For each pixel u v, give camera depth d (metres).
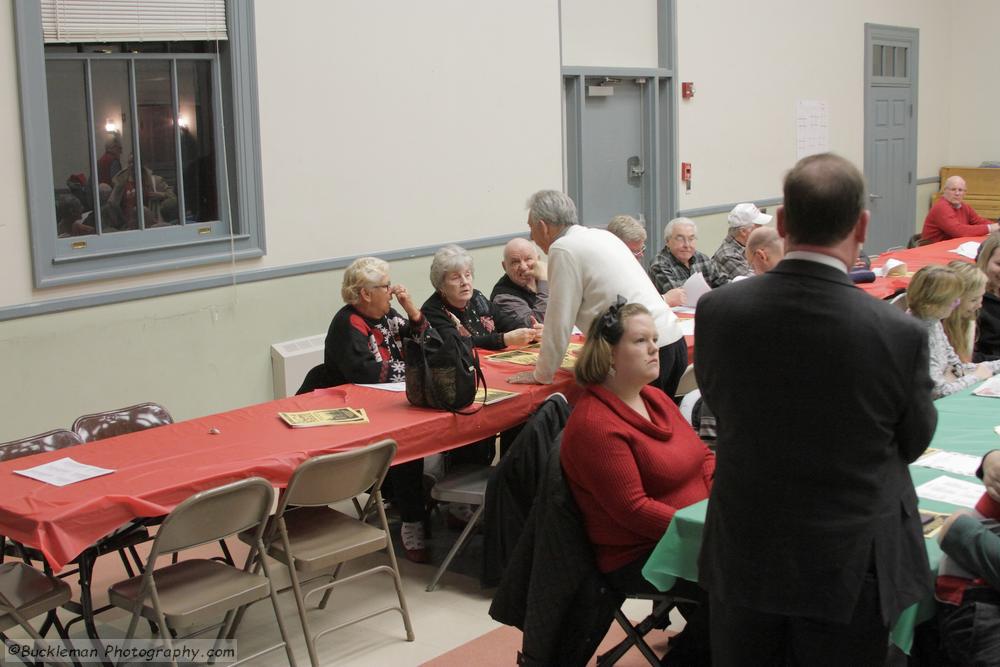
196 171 5.21
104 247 4.80
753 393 1.83
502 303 4.85
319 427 3.44
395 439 3.39
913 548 1.86
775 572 1.82
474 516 3.67
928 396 1.79
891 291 5.67
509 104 6.64
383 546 3.29
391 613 3.55
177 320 5.02
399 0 5.89
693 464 2.77
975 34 11.74
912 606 2.00
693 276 5.53
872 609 1.80
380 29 5.80
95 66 4.76
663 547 2.43
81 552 2.73
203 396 5.17
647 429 2.69
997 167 11.54
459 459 4.29
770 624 1.91
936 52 11.69
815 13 9.74
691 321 5.06
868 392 1.75
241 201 5.26
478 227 6.52
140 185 4.95
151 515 2.80
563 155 7.12
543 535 2.67
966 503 2.46
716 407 1.92
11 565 3.05
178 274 5.02
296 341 5.50
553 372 3.79
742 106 8.95
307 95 5.50
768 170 9.34
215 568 3.07
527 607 2.71
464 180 6.39
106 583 3.86
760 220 5.95
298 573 3.91
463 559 4.02
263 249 5.37
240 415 3.65
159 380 4.98
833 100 10.12
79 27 4.59
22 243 4.47
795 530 1.80
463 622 3.47
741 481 1.86
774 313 1.80
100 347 4.74
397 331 4.27
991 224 8.73
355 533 3.30
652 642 3.22
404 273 6.07
